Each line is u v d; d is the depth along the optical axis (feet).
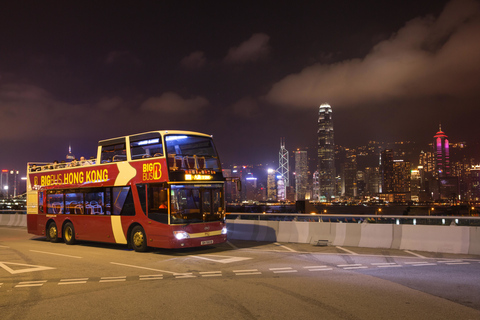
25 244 60.80
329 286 28.84
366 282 30.07
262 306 23.91
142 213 48.24
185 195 46.16
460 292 26.86
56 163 67.05
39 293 28.19
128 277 33.32
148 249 49.80
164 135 46.70
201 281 31.24
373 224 51.03
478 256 42.37
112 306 24.52
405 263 38.37
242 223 63.21
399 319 21.15
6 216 112.88
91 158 58.08
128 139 51.55
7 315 23.04
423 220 52.37
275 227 59.52
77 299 26.35
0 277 34.01
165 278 32.68
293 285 29.30
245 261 40.60
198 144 49.65
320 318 21.48
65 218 60.54
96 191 55.52
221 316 22.13
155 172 46.96
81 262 41.55
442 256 42.57
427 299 25.07
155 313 22.91
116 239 51.83
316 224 55.72
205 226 46.85
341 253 45.39
